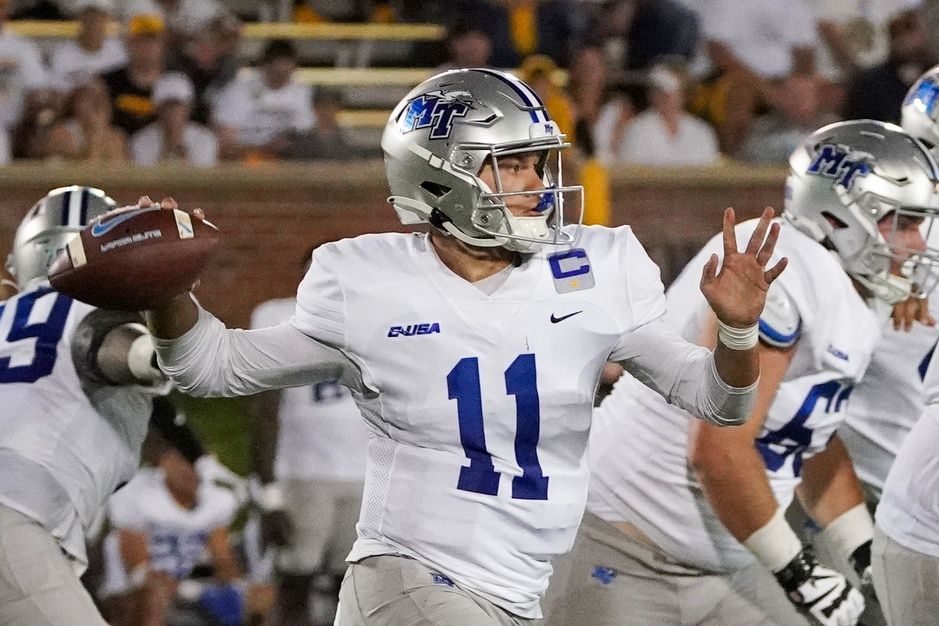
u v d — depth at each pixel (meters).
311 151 28.30
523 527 9.70
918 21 30.84
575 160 26.56
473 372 9.50
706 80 30.48
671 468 12.05
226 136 28.22
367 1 33.44
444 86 9.87
